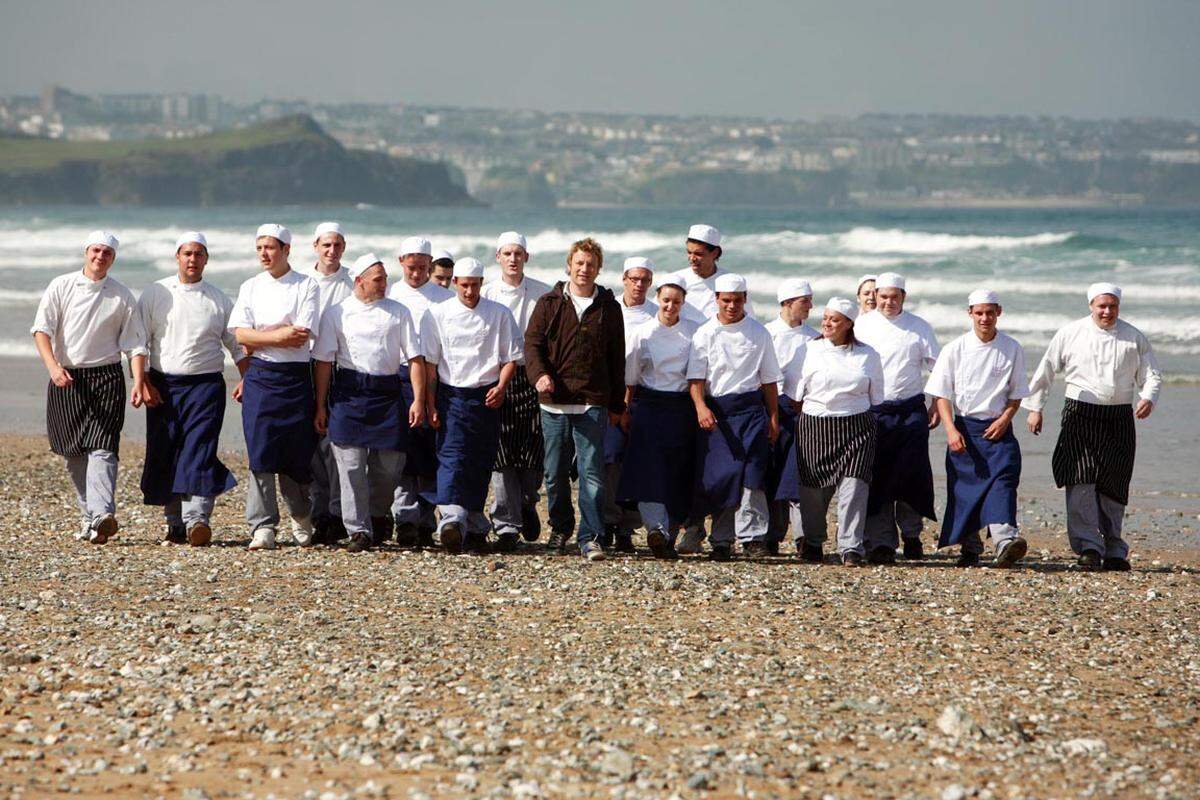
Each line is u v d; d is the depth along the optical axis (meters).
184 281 34.81
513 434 35.38
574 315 34.00
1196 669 25.33
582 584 31.28
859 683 23.78
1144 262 130.00
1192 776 19.44
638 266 36.25
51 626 26.95
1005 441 35.56
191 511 35.12
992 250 144.50
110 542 36.47
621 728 21.08
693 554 36.59
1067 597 31.61
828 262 133.38
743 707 22.20
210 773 18.97
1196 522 43.25
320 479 36.66
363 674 23.78
